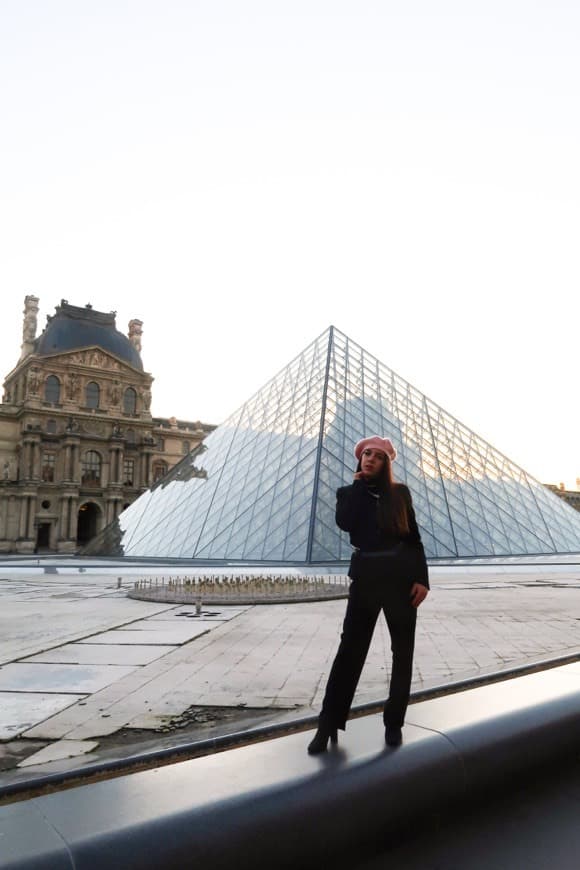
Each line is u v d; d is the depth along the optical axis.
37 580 37.16
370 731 5.65
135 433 113.88
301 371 59.31
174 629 15.25
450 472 51.75
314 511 40.00
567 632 14.03
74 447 104.88
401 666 5.36
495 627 14.98
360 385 55.53
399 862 4.55
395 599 5.26
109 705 8.24
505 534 49.34
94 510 110.25
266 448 51.34
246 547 41.78
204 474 55.03
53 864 3.43
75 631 15.17
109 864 3.55
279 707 7.95
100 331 117.25
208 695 8.68
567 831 5.03
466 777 5.31
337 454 45.62
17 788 4.95
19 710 8.05
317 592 24.59
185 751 5.77
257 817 4.14
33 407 103.69
